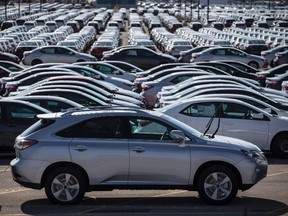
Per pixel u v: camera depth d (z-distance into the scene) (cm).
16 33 15650
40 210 3098
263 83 8581
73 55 11562
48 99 4947
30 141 3114
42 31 18362
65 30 17975
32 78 7112
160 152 3086
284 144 4625
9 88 7031
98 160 3080
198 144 3134
